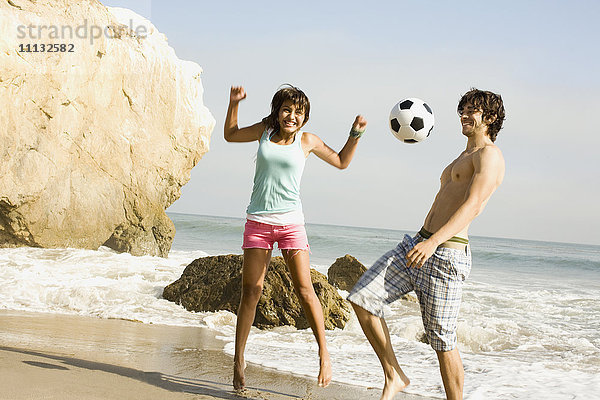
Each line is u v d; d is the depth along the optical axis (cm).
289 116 366
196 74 1962
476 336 736
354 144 388
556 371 548
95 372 389
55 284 867
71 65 1523
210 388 383
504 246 6425
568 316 1043
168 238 1808
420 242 317
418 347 639
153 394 348
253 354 532
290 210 371
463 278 326
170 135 1816
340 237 5175
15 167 1402
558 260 3294
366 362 534
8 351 432
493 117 335
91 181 1584
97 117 1612
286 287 740
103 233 1617
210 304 788
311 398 385
